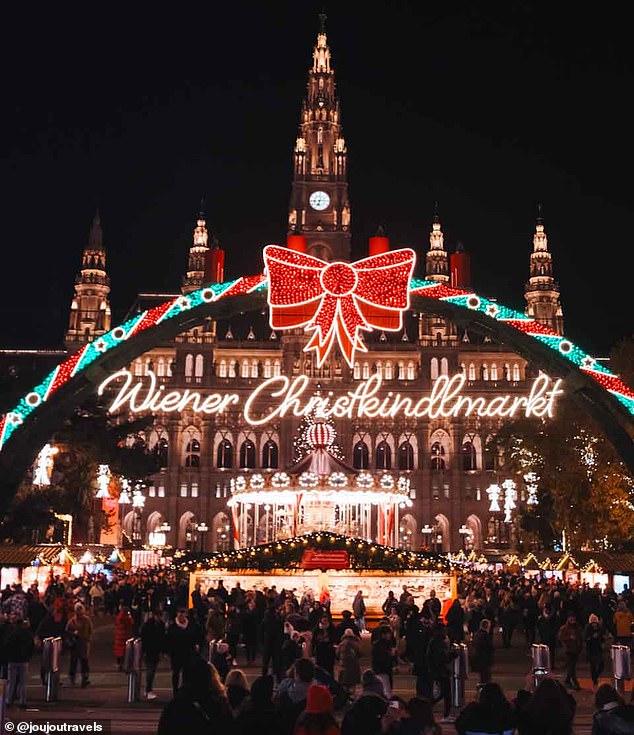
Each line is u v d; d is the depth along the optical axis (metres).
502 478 146.12
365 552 45.53
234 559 45.31
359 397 43.53
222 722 10.26
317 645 19.11
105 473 80.19
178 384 151.38
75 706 21.42
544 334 32.00
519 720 10.60
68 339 152.88
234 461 151.00
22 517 59.66
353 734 10.61
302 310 32.03
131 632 29.27
